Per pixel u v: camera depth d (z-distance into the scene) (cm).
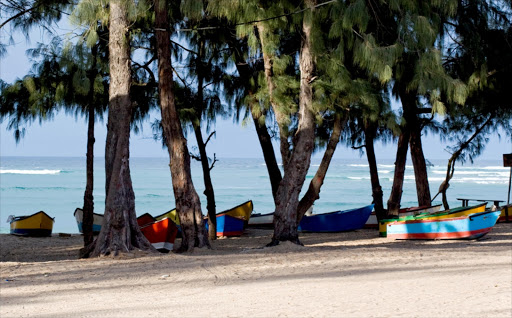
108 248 1230
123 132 1282
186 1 1018
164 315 643
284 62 1362
